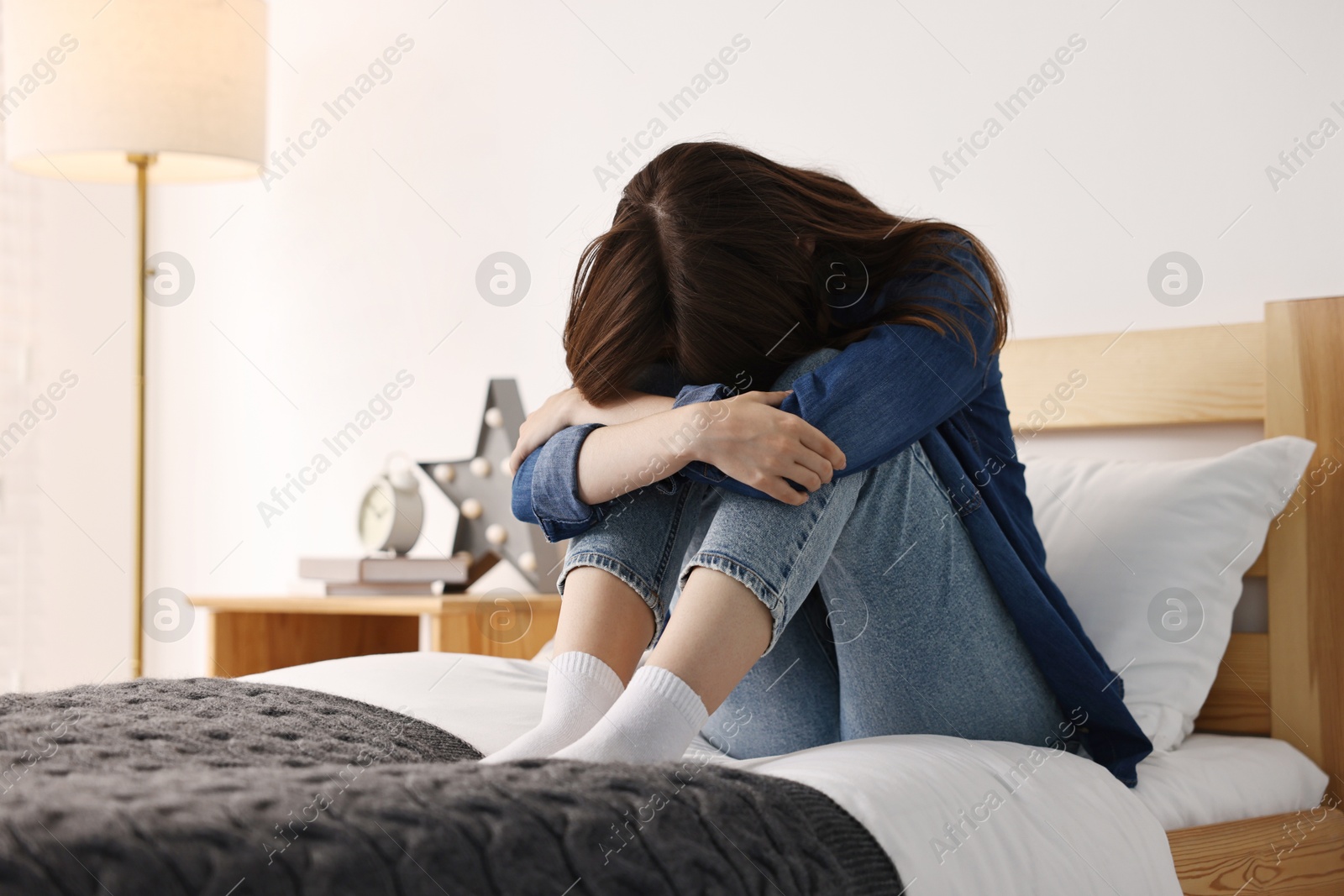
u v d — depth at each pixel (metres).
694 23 2.06
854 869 0.68
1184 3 1.58
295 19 2.59
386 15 2.46
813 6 1.93
